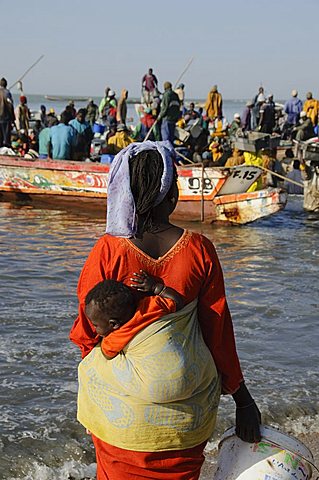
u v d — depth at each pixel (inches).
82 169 583.5
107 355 103.2
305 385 226.2
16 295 325.4
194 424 103.8
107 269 104.4
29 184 603.8
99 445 106.2
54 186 595.5
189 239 106.0
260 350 258.4
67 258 409.1
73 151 628.7
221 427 192.4
